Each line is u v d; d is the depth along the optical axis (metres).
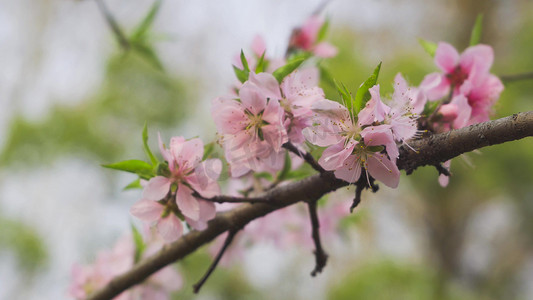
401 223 12.91
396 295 10.27
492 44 12.72
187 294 5.60
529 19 11.51
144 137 1.42
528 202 11.38
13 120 9.77
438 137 1.21
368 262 10.43
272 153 1.33
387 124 1.21
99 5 2.64
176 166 1.38
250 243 2.90
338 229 3.20
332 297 10.34
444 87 1.68
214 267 1.57
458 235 13.01
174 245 1.64
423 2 13.02
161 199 1.43
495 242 13.28
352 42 10.88
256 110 1.31
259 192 1.66
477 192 12.31
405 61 9.55
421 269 11.08
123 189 1.52
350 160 1.21
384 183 1.21
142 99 9.42
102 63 9.46
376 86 1.16
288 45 2.31
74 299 2.07
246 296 8.98
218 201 1.40
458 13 13.46
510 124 1.13
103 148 9.24
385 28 12.41
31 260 8.88
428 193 12.25
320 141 1.21
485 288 13.18
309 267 10.26
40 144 9.39
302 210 3.13
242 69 1.41
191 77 10.84
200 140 1.38
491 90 1.63
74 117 9.42
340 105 1.20
